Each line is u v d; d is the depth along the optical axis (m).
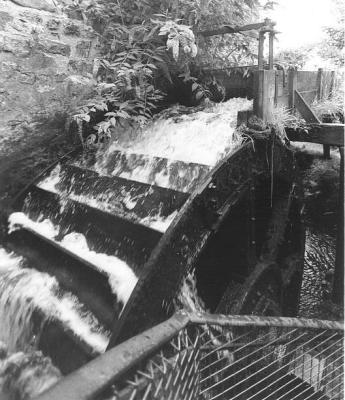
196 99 4.20
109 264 2.89
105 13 4.13
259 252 3.54
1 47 3.62
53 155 4.22
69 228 3.48
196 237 2.67
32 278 3.30
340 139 3.20
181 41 3.48
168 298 2.56
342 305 3.75
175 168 3.13
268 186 3.40
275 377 2.69
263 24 3.22
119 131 4.04
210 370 2.12
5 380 2.83
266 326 1.73
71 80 3.93
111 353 0.99
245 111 3.12
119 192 3.35
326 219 4.71
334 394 2.38
